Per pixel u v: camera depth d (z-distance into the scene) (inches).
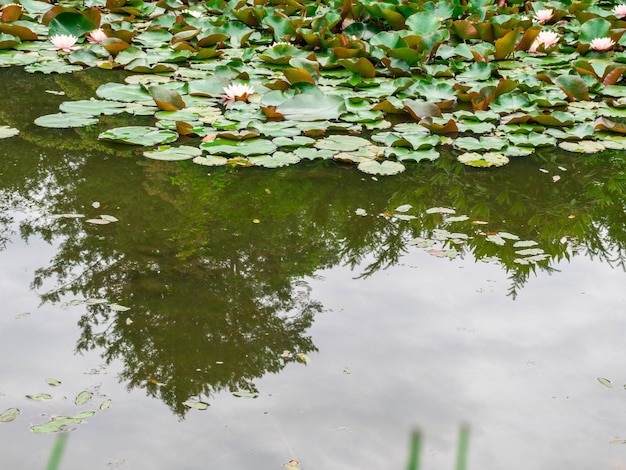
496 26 238.2
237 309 93.3
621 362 85.0
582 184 139.6
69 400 75.3
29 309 91.9
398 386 79.0
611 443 71.2
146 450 68.1
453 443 70.3
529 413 75.4
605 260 110.3
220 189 131.6
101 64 210.8
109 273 101.1
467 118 173.2
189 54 219.5
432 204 129.1
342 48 210.4
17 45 227.1
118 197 125.8
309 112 171.2
